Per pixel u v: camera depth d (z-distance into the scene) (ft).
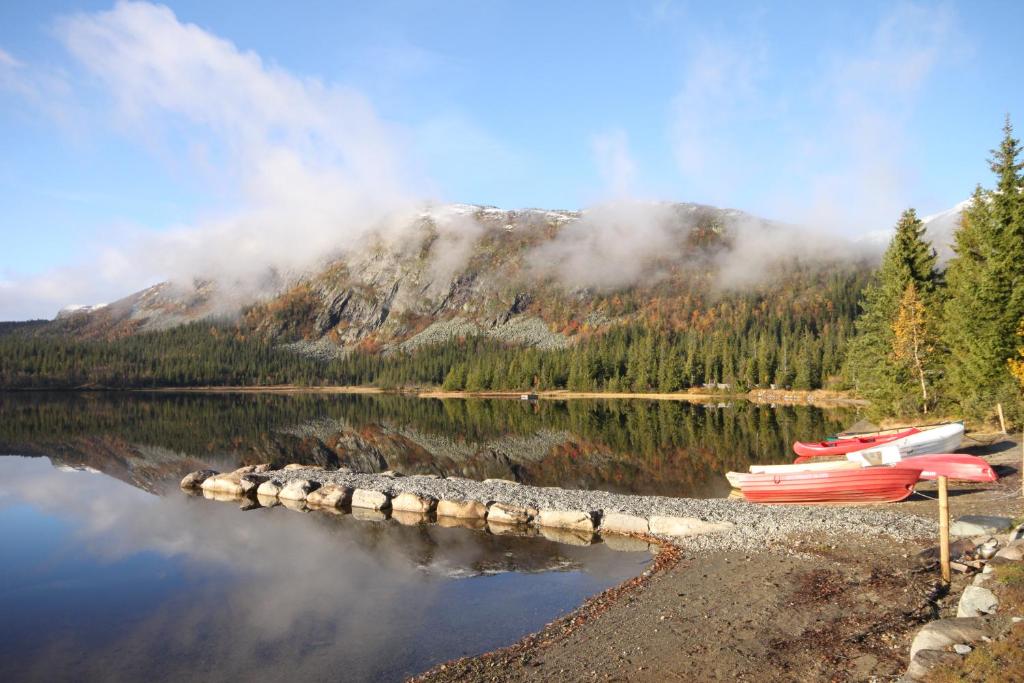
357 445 189.67
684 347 547.90
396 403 451.94
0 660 45.50
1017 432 107.76
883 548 54.54
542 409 353.51
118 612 54.39
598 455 155.43
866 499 78.28
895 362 146.82
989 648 27.14
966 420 122.62
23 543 78.28
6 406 403.75
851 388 365.81
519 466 141.59
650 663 37.50
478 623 49.14
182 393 620.08
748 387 427.74
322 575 62.90
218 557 70.33
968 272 125.29
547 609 51.65
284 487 102.68
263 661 43.78
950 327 127.34
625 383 481.46
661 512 78.18
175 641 47.93
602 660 38.99
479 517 85.20
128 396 553.64
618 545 70.85
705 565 57.26
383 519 86.53
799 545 59.11
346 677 40.83
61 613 54.54
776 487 82.58
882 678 31.09
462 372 586.04
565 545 71.46
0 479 129.18
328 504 95.91
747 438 178.60
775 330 592.60
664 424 234.17
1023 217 112.47
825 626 39.32
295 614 52.47
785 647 37.14
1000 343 112.78
